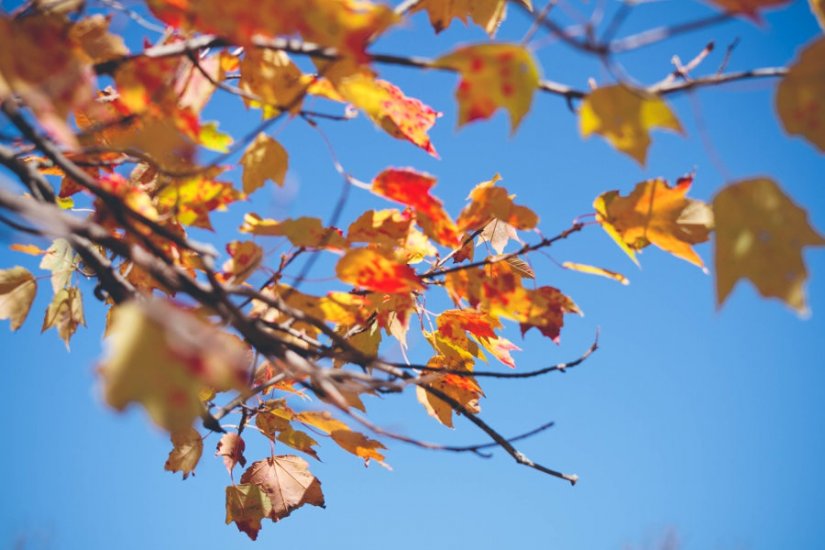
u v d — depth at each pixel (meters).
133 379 1.05
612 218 1.29
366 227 1.33
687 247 1.27
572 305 1.33
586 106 1.14
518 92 1.14
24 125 1.22
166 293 1.42
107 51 1.26
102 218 1.32
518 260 1.40
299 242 1.30
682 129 1.13
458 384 1.49
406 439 1.26
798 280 1.12
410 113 1.30
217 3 1.15
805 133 1.12
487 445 1.27
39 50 1.18
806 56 1.12
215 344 1.07
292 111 1.26
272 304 1.25
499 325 1.47
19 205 1.16
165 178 1.31
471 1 1.38
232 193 1.30
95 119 1.31
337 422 1.41
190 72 1.28
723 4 1.10
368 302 1.42
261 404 1.49
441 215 1.30
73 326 1.46
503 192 1.31
